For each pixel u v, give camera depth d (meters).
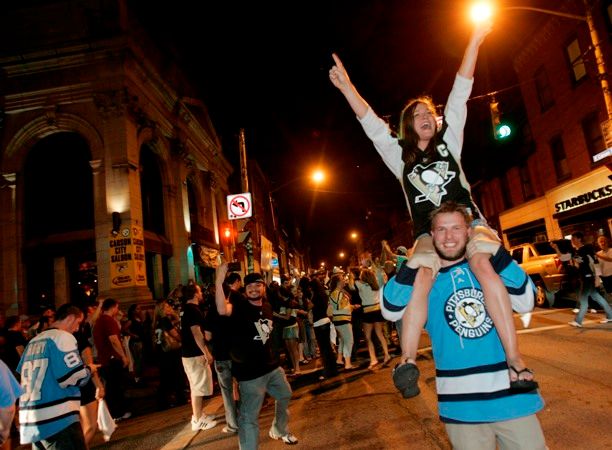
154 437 6.48
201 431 6.46
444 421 2.21
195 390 6.59
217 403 8.35
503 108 23.14
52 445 3.78
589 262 9.37
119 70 16.28
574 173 17.95
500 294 2.12
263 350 4.63
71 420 3.87
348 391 7.39
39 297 16.41
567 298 12.85
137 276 15.23
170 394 8.96
